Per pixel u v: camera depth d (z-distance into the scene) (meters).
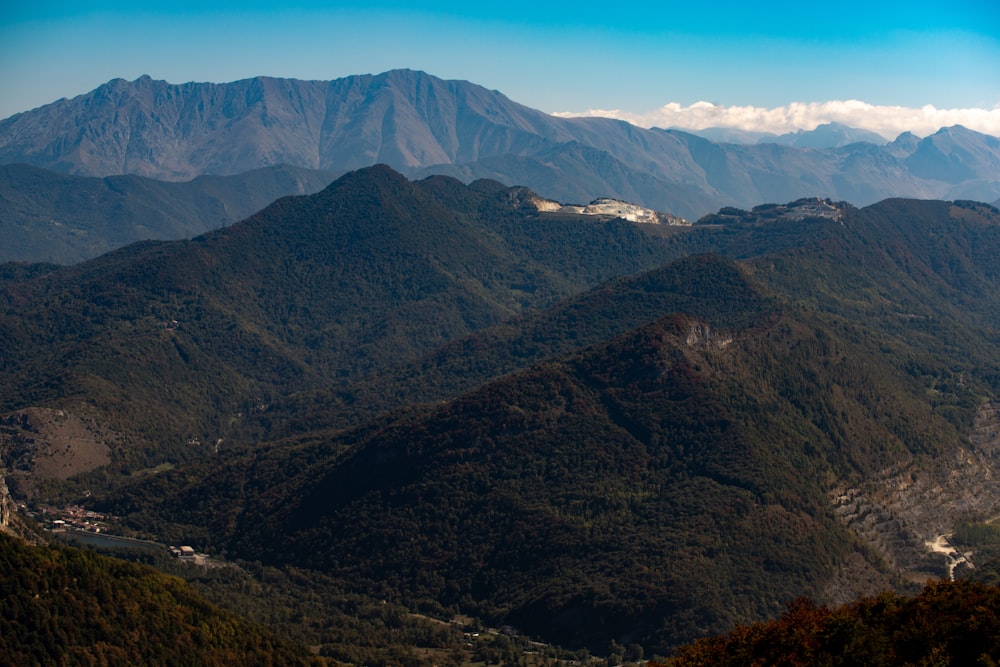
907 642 162.75
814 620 177.12
